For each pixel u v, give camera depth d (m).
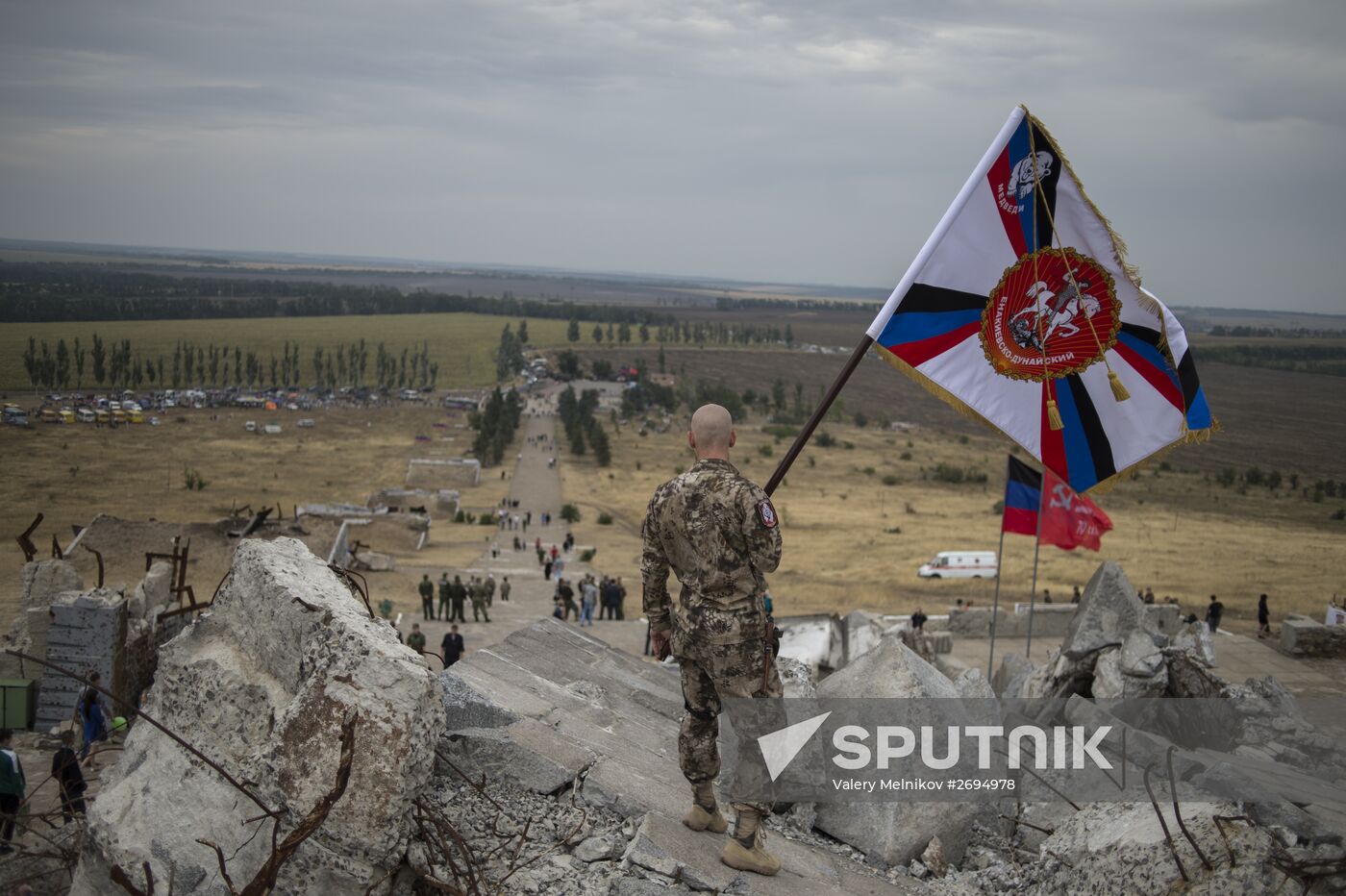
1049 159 6.45
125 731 12.52
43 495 93.69
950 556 56.12
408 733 3.41
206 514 85.88
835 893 4.43
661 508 4.14
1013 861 5.47
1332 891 3.73
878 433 177.88
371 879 3.35
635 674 7.35
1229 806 4.32
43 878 4.42
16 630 14.48
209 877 3.45
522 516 90.69
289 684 3.75
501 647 6.93
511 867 3.85
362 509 67.56
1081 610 9.03
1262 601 30.02
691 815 4.54
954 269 6.57
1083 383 6.63
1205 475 140.75
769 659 4.18
